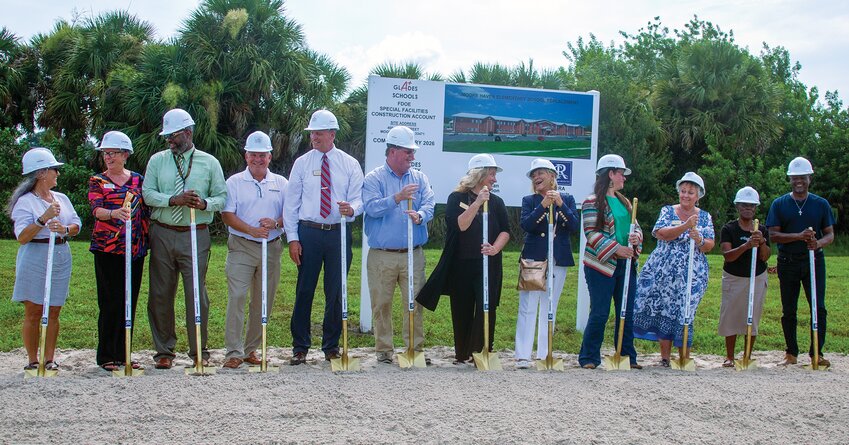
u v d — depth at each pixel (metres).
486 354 7.00
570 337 9.26
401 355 7.10
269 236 7.23
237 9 20.06
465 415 5.20
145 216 6.90
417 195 7.40
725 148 24.59
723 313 7.88
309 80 20.86
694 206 7.60
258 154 7.14
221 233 20.52
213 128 19.56
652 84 26.45
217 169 7.01
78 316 9.41
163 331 6.94
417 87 8.94
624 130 22.22
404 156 7.18
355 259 14.60
